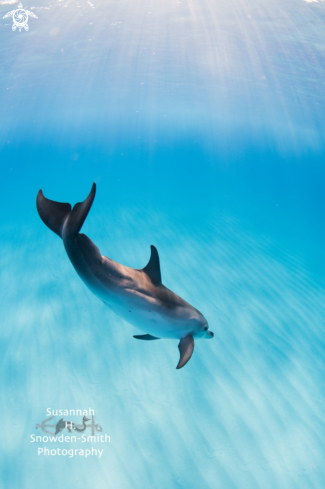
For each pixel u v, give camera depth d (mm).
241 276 9586
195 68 22594
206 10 15750
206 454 4703
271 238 13578
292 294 8922
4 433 4855
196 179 32562
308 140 52156
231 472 4508
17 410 5188
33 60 21672
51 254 10062
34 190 20984
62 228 3016
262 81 23562
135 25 17547
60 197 18797
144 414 5191
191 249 11008
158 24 17297
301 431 5109
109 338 6594
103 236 11336
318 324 7738
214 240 12094
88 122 54219
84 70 23906
